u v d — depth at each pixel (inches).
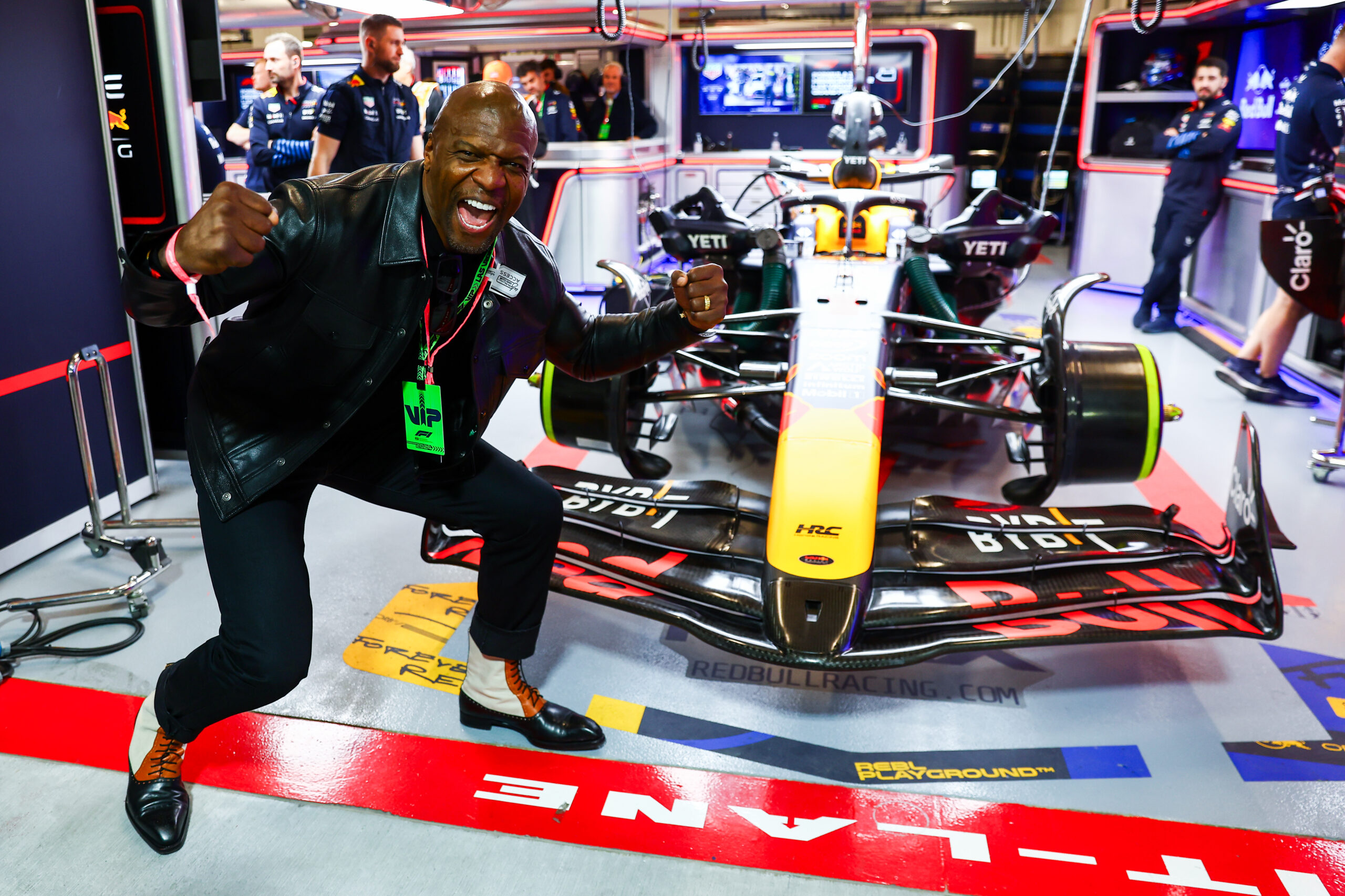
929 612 93.4
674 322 78.5
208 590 122.8
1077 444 121.7
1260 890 74.3
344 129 189.9
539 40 315.6
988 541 104.7
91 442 140.1
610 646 110.1
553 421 131.6
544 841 79.7
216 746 91.4
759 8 387.5
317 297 65.5
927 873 76.1
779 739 93.1
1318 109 198.8
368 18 185.6
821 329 124.9
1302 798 85.1
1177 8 289.3
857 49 176.1
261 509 71.9
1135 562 102.3
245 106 382.9
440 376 72.8
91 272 137.7
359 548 134.2
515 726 92.2
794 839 79.7
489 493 81.5
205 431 70.5
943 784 86.7
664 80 346.9
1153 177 301.1
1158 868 76.6
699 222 169.9
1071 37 482.3
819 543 96.7
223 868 77.2
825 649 88.2
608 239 299.1
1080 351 124.9
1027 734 94.1
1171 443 174.9
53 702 98.8
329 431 69.5
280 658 70.6
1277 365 199.3
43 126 128.1
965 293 194.1
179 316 61.2
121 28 144.4
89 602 112.0
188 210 151.2
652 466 136.7
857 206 151.7
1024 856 77.8
